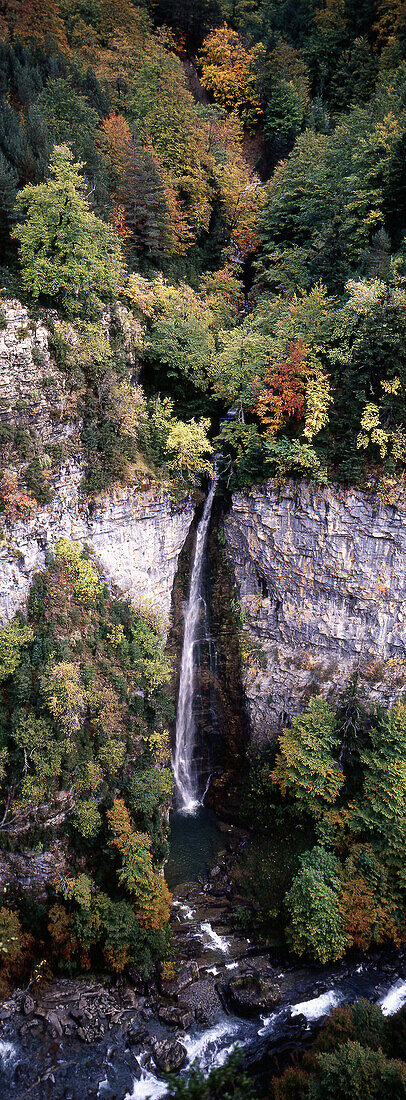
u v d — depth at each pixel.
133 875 35.16
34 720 35.78
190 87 75.50
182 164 59.31
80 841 36.47
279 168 66.19
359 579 43.31
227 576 48.00
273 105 76.19
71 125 50.34
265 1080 30.53
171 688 47.72
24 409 38.03
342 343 43.19
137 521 42.91
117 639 40.22
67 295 39.97
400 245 50.12
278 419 43.53
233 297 59.62
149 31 76.62
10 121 43.44
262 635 47.34
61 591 38.97
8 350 37.09
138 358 46.72
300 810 42.44
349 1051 27.72
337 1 78.94
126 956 34.84
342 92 75.44
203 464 45.06
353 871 37.75
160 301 49.00
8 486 36.94
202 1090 20.27
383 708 43.03
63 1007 33.56
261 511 44.78
